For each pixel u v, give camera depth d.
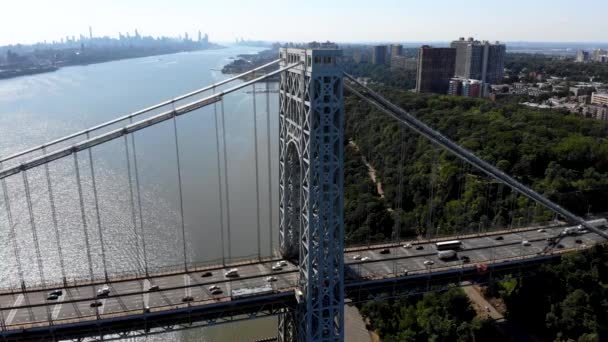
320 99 64.75
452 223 119.94
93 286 71.94
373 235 120.00
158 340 93.50
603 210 120.50
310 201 67.00
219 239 125.81
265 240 125.19
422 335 88.62
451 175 132.12
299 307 73.00
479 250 94.44
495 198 124.06
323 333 71.44
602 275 91.06
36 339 64.81
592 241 99.75
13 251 119.88
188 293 72.94
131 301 70.56
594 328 80.81
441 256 89.06
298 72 70.44
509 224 113.88
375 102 76.00
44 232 130.38
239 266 81.75
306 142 67.56
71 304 69.75
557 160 137.25
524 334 89.25
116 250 121.31
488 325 88.12
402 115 76.94
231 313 73.19
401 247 94.38
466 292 102.00
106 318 65.81
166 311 68.00
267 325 98.81
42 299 71.25
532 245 96.94
